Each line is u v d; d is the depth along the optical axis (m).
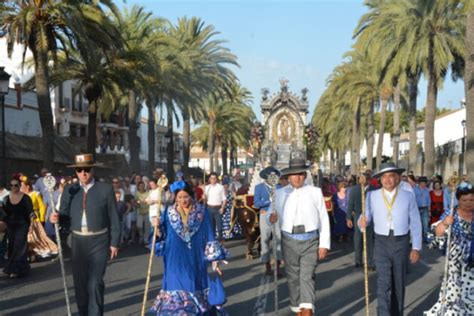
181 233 6.47
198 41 37.25
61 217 7.13
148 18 30.12
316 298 9.24
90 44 20.27
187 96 34.38
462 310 6.39
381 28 28.30
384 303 6.93
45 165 20.80
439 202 18.08
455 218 6.48
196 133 67.12
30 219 11.29
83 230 7.06
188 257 6.47
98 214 7.07
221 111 57.84
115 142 57.59
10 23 20.34
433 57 27.19
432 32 26.98
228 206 17.27
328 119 59.50
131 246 16.16
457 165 38.22
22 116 35.03
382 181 7.12
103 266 7.09
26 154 30.11
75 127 49.66
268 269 11.34
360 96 41.53
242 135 63.62
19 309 8.45
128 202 17.70
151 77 26.50
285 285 10.20
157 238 6.54
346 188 17.61
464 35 26.42
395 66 27.67
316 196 7.35
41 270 12.03
